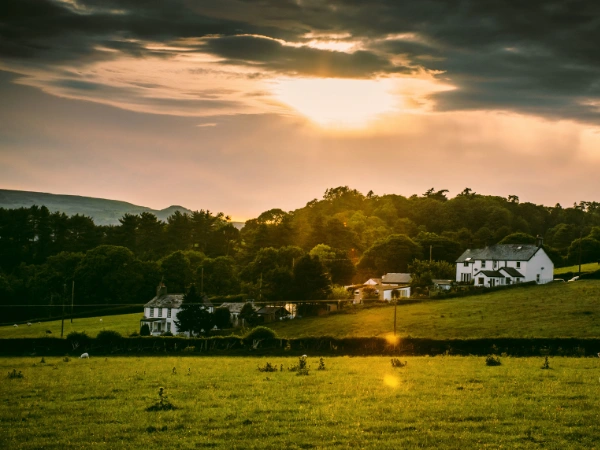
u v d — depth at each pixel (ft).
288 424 110.52
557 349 221.87
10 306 517.96
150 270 547.90
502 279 502.38
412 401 127.03
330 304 431.43
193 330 384.88
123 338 261.65
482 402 124.98
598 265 576.20
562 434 102.63
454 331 321.11
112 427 111.24
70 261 577.84
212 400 131.95
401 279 540.93
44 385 156.87
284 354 239.50
